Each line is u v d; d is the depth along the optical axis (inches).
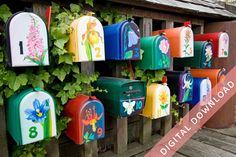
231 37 89.2
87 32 50.1
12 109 45.1
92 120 51.9
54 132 47.5
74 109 51.4
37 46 44.5
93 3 60.1
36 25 44.0
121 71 66.9
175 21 80.9
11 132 47.6
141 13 70.2
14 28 41.6
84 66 60.1
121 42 55.6
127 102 57.0
